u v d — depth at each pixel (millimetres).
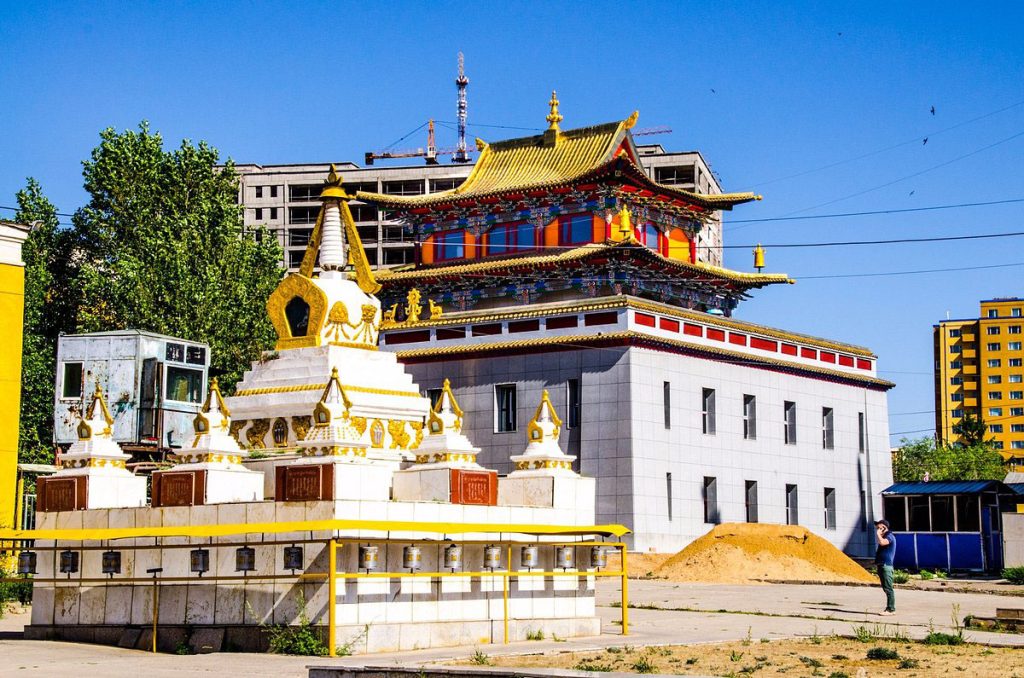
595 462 79938
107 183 106000
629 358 79688
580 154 97688
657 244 99562
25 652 35344
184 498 37188
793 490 91562
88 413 40781
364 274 44219
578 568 40562
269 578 34844
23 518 65688
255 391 43000
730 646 37344
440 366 87812
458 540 36719
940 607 52594
